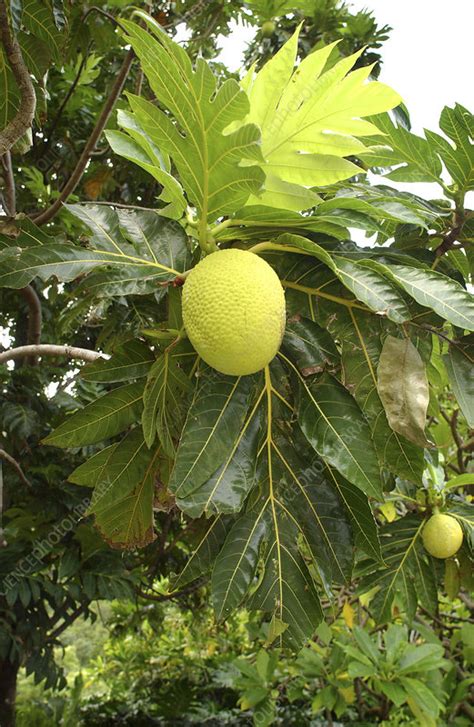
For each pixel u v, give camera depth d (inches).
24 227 45.9
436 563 76.1
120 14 108.5
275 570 49.5
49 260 45.3
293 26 134.3
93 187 120.9
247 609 49.3
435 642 101.5
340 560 49.5
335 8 130.3
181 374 49.6
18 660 111.0
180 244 48.5
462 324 42.4
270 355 43.5
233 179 42.1
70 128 130.9
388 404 46.8
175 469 45.6
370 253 48.0
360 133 44.6
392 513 97.8
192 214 48.3
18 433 99.4
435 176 58.7
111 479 53.2
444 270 57.7
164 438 50.2
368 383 48.9
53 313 123.9
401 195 55.5
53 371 109.3
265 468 50.1
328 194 51.9
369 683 139.6
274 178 46.1
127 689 225.5
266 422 49.7
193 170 42.6
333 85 43.1
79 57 124.9
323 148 45.1
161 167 47.4
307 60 42.9
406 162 59.5
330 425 47.1
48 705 189.8
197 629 209.0
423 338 49.8
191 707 199.8
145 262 47.4
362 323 49.0
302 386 48.5
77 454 110.5
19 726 165.9
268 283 42.6
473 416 47.5
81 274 45.6
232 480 47.4
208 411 47.3
